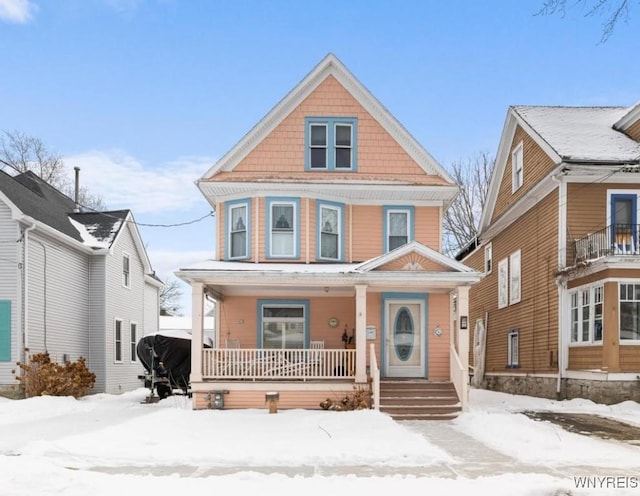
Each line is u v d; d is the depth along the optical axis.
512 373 20.89
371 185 16.58
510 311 21.41
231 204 16.89
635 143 17.58
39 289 18.14
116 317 23.17
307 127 17.17
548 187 17.73
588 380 15.46
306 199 16.48
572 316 16.61
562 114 20.61
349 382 14.37
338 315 16.66
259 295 16.66
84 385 18.47
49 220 19.48
